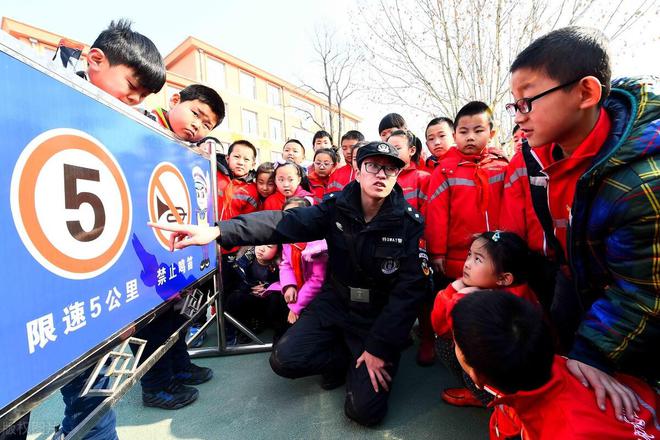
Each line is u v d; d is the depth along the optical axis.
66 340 0.92
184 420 1.73
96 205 1.08
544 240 1.77
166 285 1.56
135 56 1.44
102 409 1.06
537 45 1.04
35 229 0.84
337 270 1.98
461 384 1.86
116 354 1.17
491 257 1.56
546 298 1.63
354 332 1.95
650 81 1.03
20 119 0.80
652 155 0.91
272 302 2.62
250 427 1.68
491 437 1.27
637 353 0.98
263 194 3.69
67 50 1.51
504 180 2.18
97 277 1.07
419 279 1.84
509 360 0.85
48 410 1.81
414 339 2.80
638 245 0.92
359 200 1.89
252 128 22.67
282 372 1.89
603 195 0.99
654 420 0.92
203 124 2.13
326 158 4.16
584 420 0.83
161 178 1.57
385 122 3.44
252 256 2.91
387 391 1.68
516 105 1.12
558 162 1.32
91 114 1.07
